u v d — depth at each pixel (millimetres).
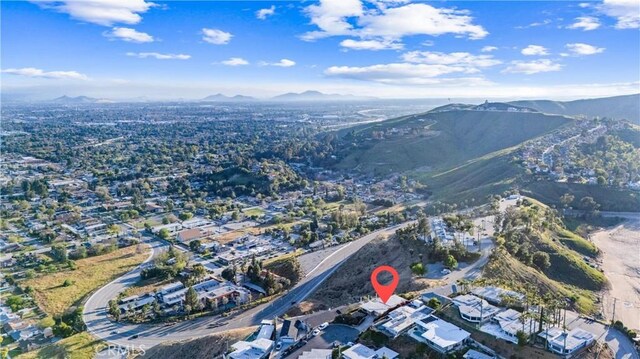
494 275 130750
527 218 172625
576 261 157250
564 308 106875
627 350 90375
